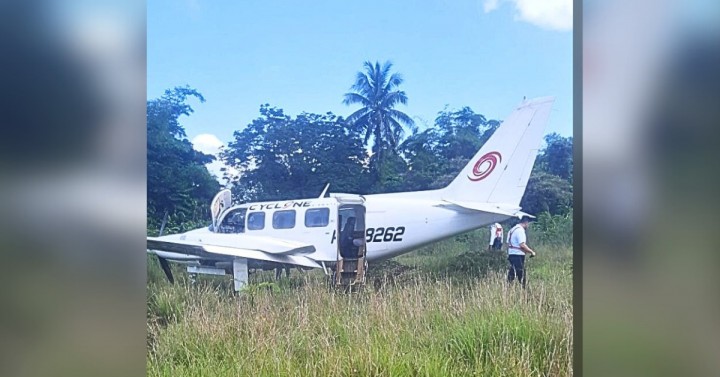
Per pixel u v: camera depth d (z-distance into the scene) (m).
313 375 1.76
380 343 1.77
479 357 1.76
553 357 1.72
